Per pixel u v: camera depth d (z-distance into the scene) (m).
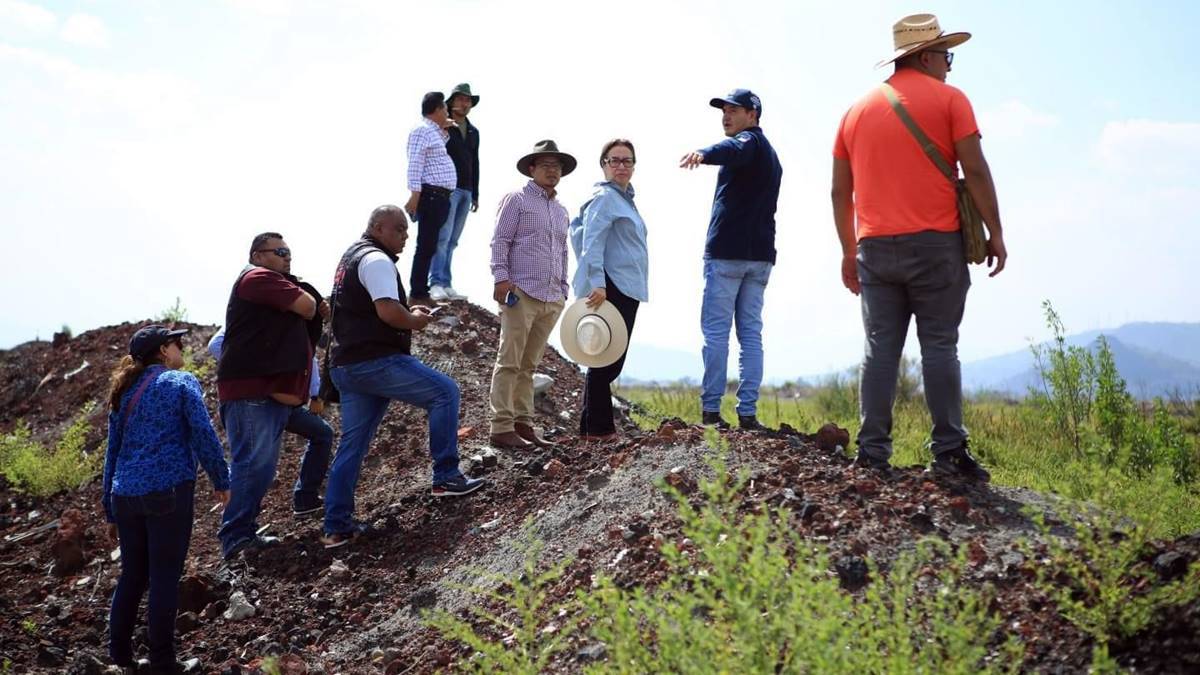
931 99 5.27
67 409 11.82
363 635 5.70
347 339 6.88
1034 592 4.06
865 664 3.35
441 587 5.91
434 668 5.03
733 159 7.02
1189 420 10.59
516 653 4.59
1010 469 8.27
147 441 5.33
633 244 7.45
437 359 10.33
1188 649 3.51
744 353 7.51
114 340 13.01
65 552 7.66
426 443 8.89
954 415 5.39
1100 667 3.38
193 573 6.91
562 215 8.00
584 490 6.28
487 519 6.61
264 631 6.00
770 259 7.46
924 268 5.30
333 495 6.89
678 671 3.44
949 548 4.46
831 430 6.50
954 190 5.27
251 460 7.20
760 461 5.79
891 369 5.55
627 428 10.37
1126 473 7.83
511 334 7.85
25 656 5.74
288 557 6.84
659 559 4.96
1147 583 3.86
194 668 5.50
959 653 3.38
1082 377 9.26
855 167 5.53
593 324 7.29
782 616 3.41
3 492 9.88
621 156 7.36
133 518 5.36
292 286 7.18
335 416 10.01
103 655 5.75
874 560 4.48
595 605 3.92
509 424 7.96
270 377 7.20
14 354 13.52
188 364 11.22
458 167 11.44
